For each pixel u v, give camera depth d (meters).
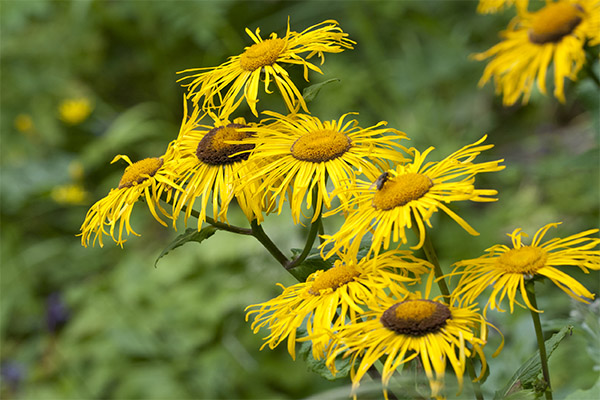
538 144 2.41
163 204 2.52
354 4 2.57
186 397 1.88
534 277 0.93
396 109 2.65
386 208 0.92
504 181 2.24
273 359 1.92
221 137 0.97
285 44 0.98
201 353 1.97
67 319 2.13
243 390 1.88
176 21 2.62
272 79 0.99
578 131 2.40
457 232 2.08
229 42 2.55
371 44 2.59
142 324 2.01
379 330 0.91
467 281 0.94
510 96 1.42
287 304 0.94
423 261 0.94
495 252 0.95
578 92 1.51
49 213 2.69
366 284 0.93
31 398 1.96
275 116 0.98
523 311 1.26
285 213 2.08
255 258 2.05
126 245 2.50
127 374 1.94
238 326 1.99
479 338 0.92
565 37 1.34
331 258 1.00
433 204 0.91
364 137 0.96
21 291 2.40
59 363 2.02
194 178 0.97
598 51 1.36
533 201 2.13
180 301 2.04
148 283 2.10
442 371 0.90
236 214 2.10
